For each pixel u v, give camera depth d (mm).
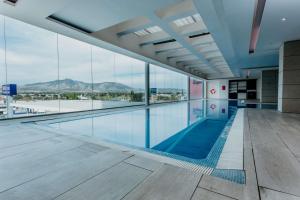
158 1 3471
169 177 1718
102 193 1459
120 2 3520
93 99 8055
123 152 2445
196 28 5281
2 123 4594
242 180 1674
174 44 7695
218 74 19312
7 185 1585
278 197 1388
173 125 6117
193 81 22188
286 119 5254
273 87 12781
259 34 5461
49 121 5426
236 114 6816
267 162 2094
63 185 1583
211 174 1834
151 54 7977
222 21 4367
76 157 2240
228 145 2949
